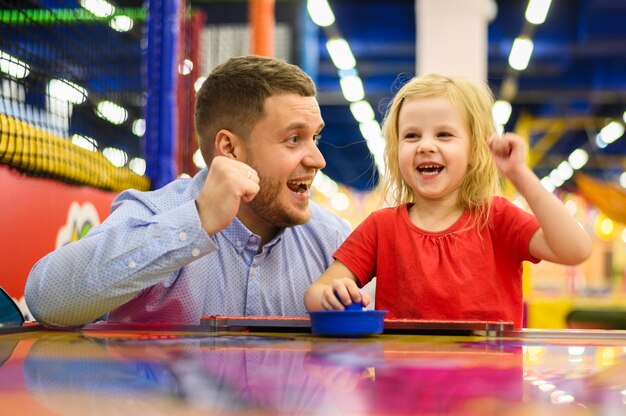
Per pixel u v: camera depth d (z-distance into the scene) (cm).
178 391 63
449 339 121
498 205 185
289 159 183
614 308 570
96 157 271
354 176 2403
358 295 146
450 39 832
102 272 139
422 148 186
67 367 79
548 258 170
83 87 299
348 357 90
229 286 185
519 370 79
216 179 146
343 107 1850
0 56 223
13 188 207
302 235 204
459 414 53
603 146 2045
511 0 1255
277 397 60
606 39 1313
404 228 188
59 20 273
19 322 136
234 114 185
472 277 177
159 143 362
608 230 1902
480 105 194
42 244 224
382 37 1318
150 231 142
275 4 823
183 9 424
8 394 62
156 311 177
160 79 365
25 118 236
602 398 61
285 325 133
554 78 1638
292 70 189
